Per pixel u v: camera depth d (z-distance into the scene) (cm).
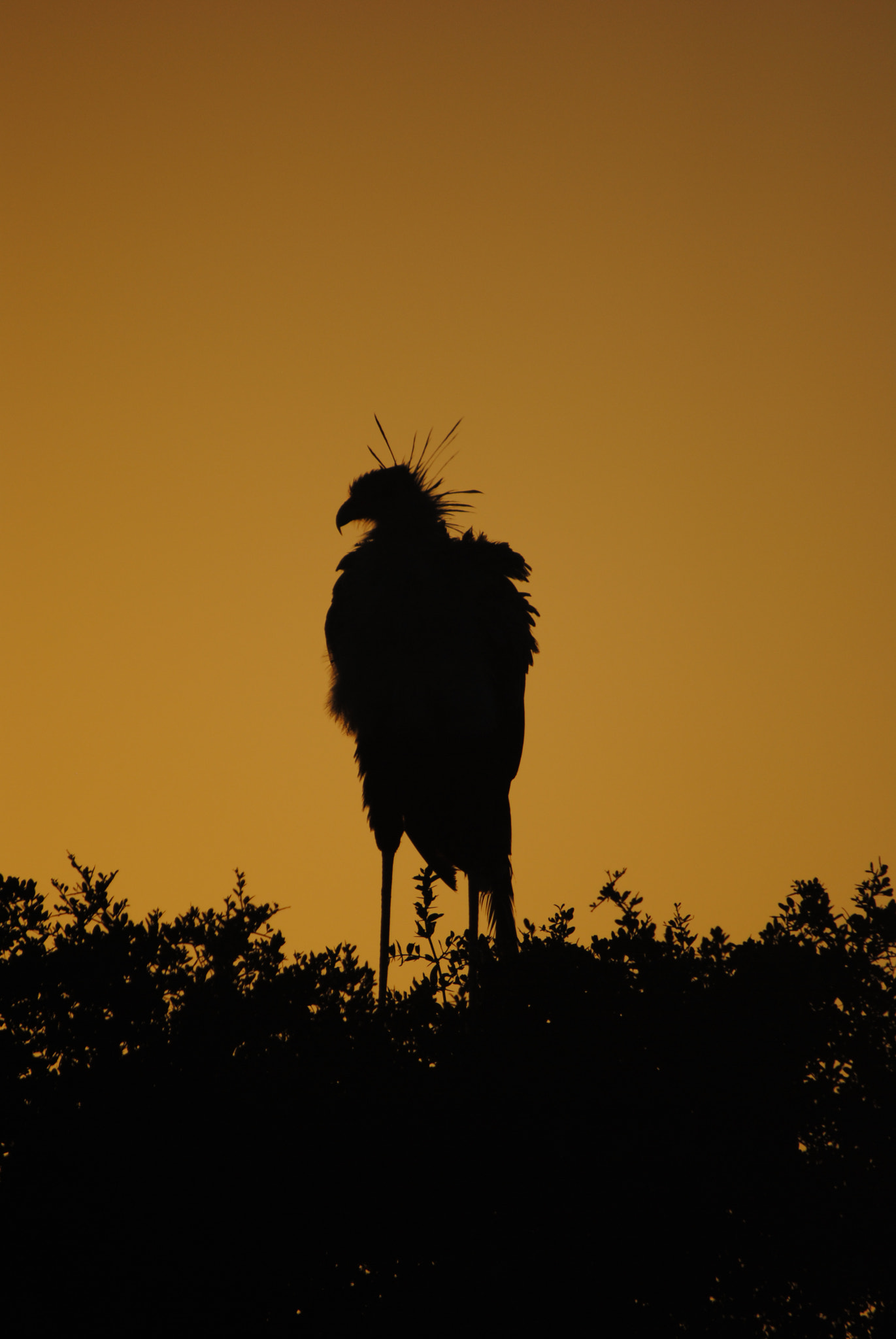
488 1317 2150
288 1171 2173
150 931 2466
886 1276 2122
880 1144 2231
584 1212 2172
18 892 2517
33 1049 2300
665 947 2420
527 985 2356
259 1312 2128
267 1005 2323
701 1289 2158
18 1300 2098
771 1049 2308
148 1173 2166
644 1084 2244
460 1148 2191
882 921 2405
